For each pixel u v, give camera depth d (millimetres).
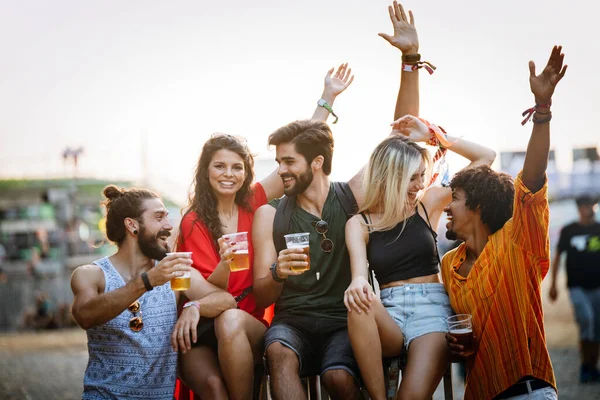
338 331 4656
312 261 4773
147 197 4555
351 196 4906
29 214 30578
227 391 4410
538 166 4203
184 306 4457
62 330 21641
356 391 4352
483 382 4371
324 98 5883
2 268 27594
